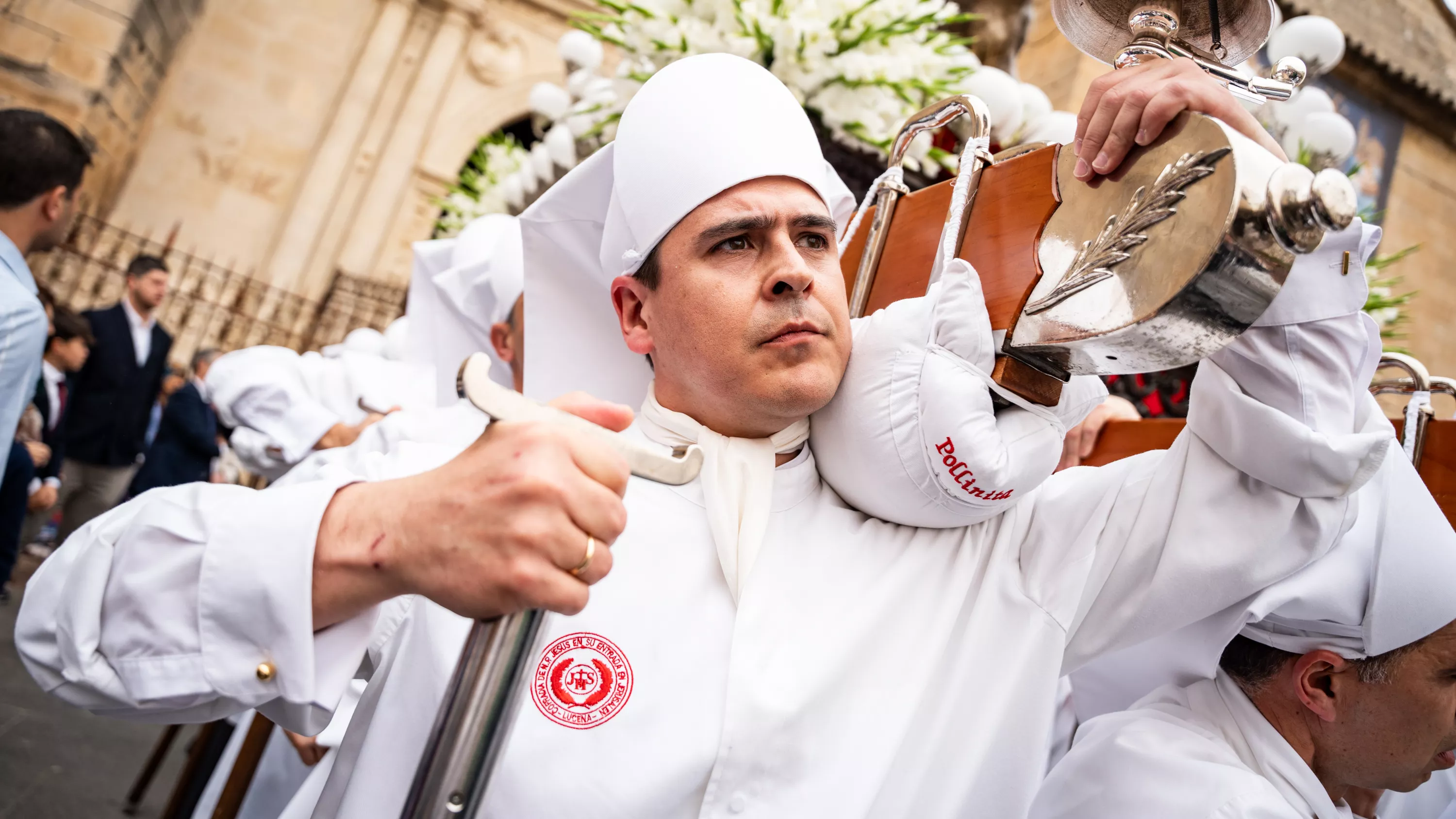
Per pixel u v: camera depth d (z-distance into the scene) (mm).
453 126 12398
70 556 1017
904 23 2314
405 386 3189
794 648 1123
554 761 1041
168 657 929
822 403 1148
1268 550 1208
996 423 1142
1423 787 1825
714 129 1175
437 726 726
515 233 2465
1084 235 1056
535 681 1072
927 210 1377
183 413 6211
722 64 1250
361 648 948
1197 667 1410
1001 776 1211
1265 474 1192
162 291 7023
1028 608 1267
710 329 1153
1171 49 1105
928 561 1256
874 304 1438
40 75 10203
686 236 1175
